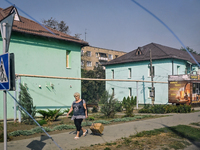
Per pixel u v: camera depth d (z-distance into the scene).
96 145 6.00
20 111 10.86
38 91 15.24
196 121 11.20
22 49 14.51
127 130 8.38
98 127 7.24
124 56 37.97
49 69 16.02
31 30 14.87
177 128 8.79
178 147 5.93
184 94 21.58
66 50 17.39
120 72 36.59
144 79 32.72
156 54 31.77
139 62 33.50
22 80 14.41
